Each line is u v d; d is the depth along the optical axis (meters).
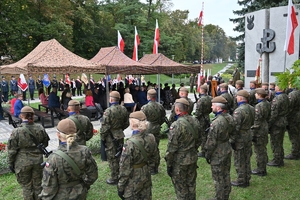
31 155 4.52
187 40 59.53
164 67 13.51
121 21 40.47
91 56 40.44
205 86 7.71
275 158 6.62
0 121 12.30
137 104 13.18
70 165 2.98
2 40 24.69
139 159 3.60
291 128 7.10
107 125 5.51
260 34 14.64
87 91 12.68
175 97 16.17
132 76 24.50
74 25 36.50
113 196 5.22
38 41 29.19
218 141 4.64
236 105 8.55
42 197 2.98
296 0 12.96
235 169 6.10
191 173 4.41
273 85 9.70
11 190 5.52
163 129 9.23
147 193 3.77
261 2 18.73
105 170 6.46
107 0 39.06
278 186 5.59
